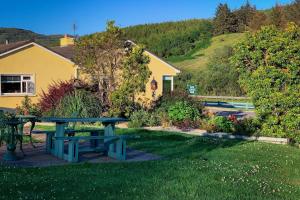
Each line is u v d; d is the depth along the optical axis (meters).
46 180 10.23
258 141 18.67
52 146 14.38
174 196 9.29
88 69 25.72
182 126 21.91
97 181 10.27
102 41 25.31
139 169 11.88
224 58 56.75
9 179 10.22
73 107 23.92
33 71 30.22
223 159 14.12
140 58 24.62
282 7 72.88
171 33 88.62
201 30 88.81
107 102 25.41
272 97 18.84
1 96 29.11
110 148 14.22
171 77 35.88
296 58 18.58
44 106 25.52
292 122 18.66
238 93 51.97
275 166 13.39
